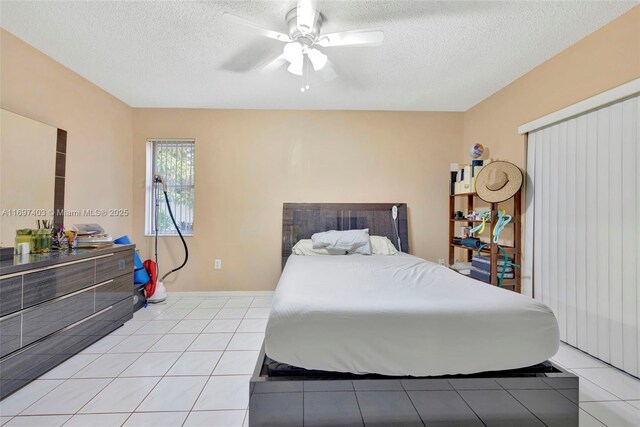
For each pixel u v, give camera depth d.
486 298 1.52
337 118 3.67
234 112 3.62
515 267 2.75
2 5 1.83
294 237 3.54
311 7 1.65
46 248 2.21
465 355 1.29
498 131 3.08
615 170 1.95
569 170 2.27
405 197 3.70
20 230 2.13
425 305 1.40
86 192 2.87
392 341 1.29
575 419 1.31
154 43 2.25
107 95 3.14
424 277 2.05
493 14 1.90
